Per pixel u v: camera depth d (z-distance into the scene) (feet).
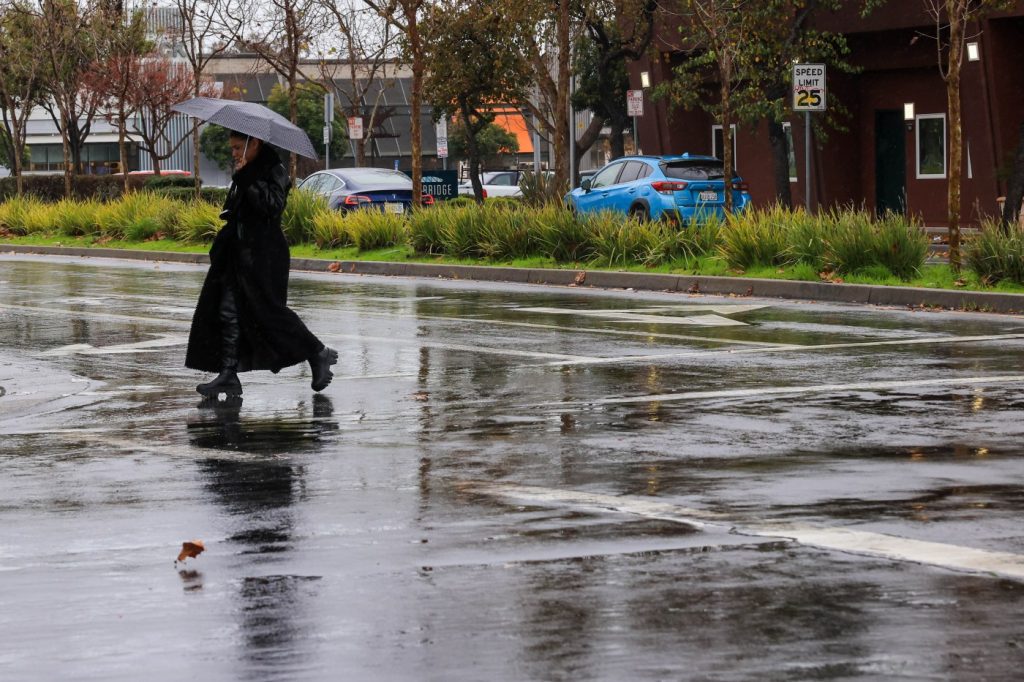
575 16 156.87
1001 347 62.08
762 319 74.79
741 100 140.97
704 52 157.58
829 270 90.99
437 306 83.61
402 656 22.30
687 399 48.70
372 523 31.55
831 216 96.17
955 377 52.95
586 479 35.94
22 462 40.01
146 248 136.77
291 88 148.15
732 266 96.12
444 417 46.19
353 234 122.11
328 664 21.99
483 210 114.01
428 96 176.65
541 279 102.89
